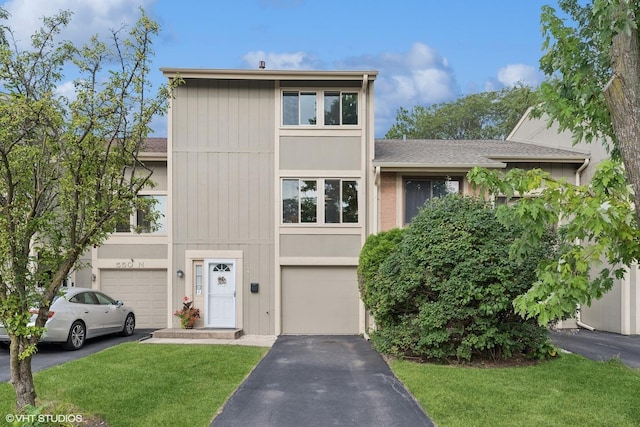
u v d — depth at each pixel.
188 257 13.77
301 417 5.84
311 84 13.95
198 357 9.29
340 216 13.84
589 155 14.30
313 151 13.89
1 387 6.84
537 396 6.56
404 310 9.77
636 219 4.39
